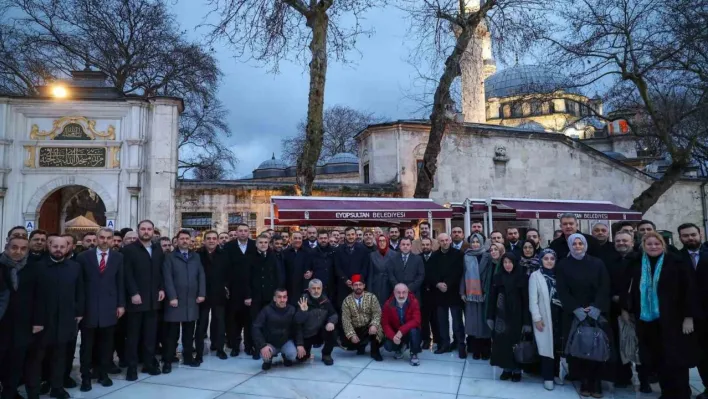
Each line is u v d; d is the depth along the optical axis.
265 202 21.61
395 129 23.48
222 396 6.35
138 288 7.29
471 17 17.88
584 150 26.14
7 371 6.02
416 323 8.05
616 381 6.86
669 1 17.70
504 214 19.53
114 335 7.98
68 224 21.36
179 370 7.74
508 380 7.05
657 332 6.18
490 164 24.39
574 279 6.54
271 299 8.81
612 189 26.48
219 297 8.48
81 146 21.03
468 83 24.86
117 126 21.50
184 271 7.87
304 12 16.83
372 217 14.33
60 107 21.12
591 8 18.94
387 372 7.52
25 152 20.80
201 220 21.06
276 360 8.39
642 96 19.48
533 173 25.06
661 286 6.08
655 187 20.11
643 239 6.37
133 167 20.97
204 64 31.16
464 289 8.50
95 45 28.86
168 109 21.48
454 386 6.77
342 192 22.28
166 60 29.81
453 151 23.81
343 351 9.09
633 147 40.94
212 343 9.20
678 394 5.98
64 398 6.29
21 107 20.91
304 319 7.99
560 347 6.70
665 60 18.44
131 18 29.45
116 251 7.27
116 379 7.24
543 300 6.72
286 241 12.21
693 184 28.12
